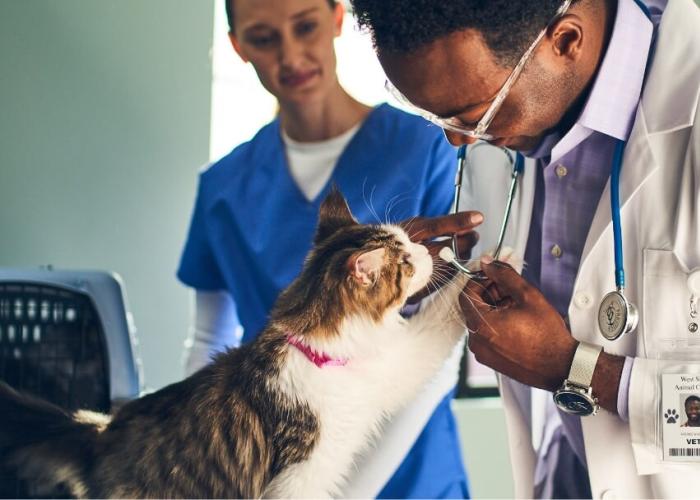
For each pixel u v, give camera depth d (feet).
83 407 5.55
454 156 5.59
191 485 4.91
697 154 3.79
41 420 5.29
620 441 4.06
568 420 4.58
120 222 7.92
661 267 3.86
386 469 5.20
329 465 5.01
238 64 8.22
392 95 4.00
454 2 3.47
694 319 3.77
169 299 8.05
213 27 8.13
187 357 6.40
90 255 7.85
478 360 4.24
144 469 5.02
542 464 4.78
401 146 5.71
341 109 5.87
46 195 7.73
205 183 6.21
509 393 4.73
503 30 3.53
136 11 7.86
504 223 4.39
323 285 5.06
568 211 4.36
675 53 4.06
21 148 7.64
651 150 3.95
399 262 5.13
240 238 5.98
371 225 5.36
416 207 5.61
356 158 5.79
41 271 5.62
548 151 4.29
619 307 3.73
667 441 3.68
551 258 4.44
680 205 3.86
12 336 5.48
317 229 5.53
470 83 3.60
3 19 7.54
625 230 4.05
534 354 3.97
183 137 8.07
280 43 5.75
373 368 5.13
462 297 4.34
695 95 3.90
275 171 5.97
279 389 4.94
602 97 3.97
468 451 8.76
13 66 7.58
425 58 3.59
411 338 5.31
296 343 5.02
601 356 3.84
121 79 7.86
